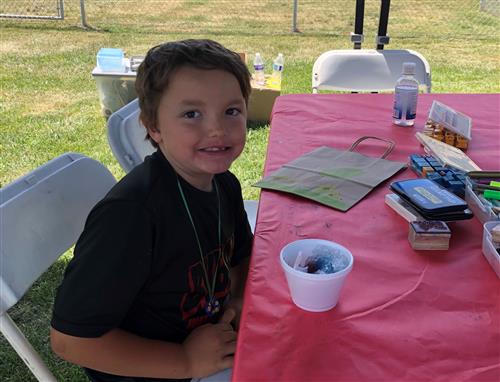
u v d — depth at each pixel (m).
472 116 1.96
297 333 0.86
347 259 0.92
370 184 1.38
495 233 1.04
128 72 4.13
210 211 1.17
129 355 1.03
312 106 2.08
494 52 7.07
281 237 1.15
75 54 6.52
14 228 1.08
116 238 0.98
